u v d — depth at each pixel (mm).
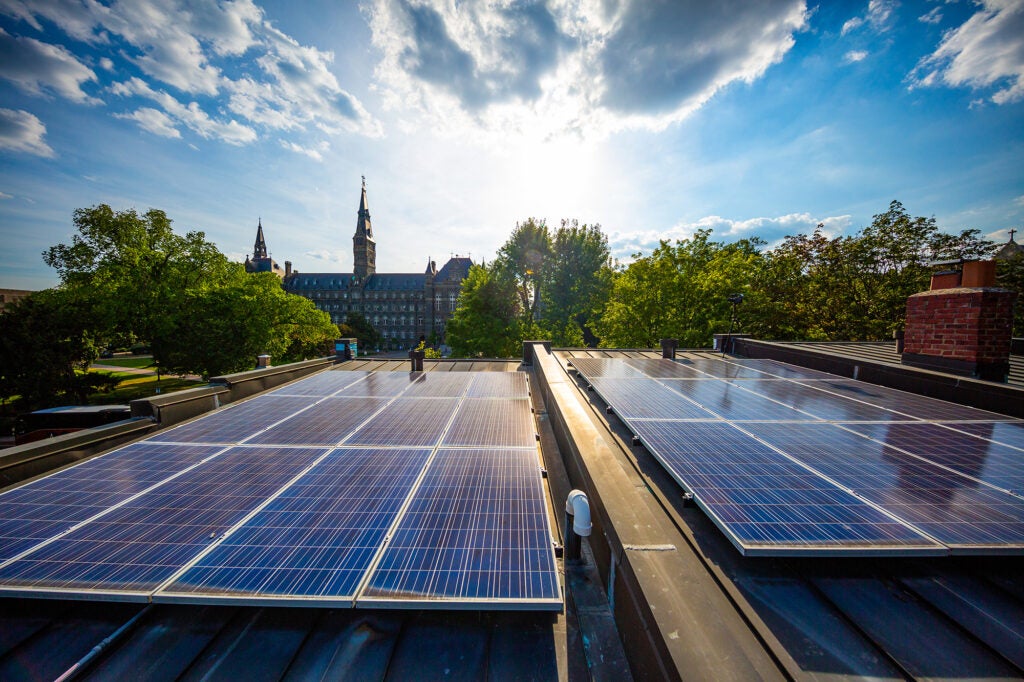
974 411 6316
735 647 2266
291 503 3928
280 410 7445
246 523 3582
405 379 10656
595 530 4137
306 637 2914
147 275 40281
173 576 2914
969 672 2463
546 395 9648
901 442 4965
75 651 2791
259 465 4871
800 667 2482
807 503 3570
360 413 7207
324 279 139625
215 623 3020
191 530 3504
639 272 37219
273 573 2936
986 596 3020
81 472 4719
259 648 2830
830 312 32844
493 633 2984
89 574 2961
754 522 3281
